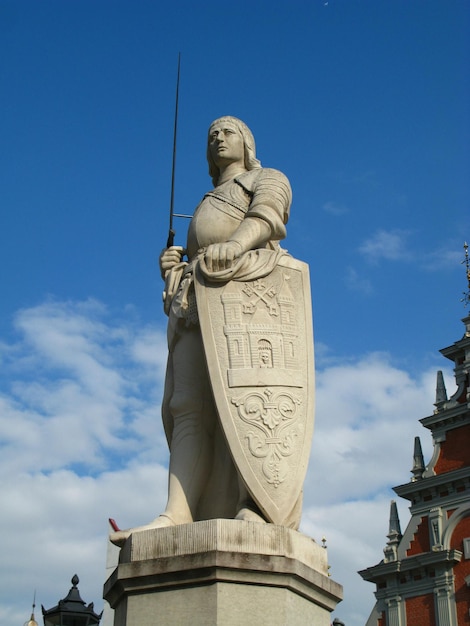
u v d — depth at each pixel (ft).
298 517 15.33
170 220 18.53
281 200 17.42
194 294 16.75
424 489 76.59
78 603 29.43
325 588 14.92
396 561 74.95
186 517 15.89
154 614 13.91
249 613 13.61
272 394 15.62
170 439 17.30
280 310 16.38
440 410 79.00
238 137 18.88
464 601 69.82
